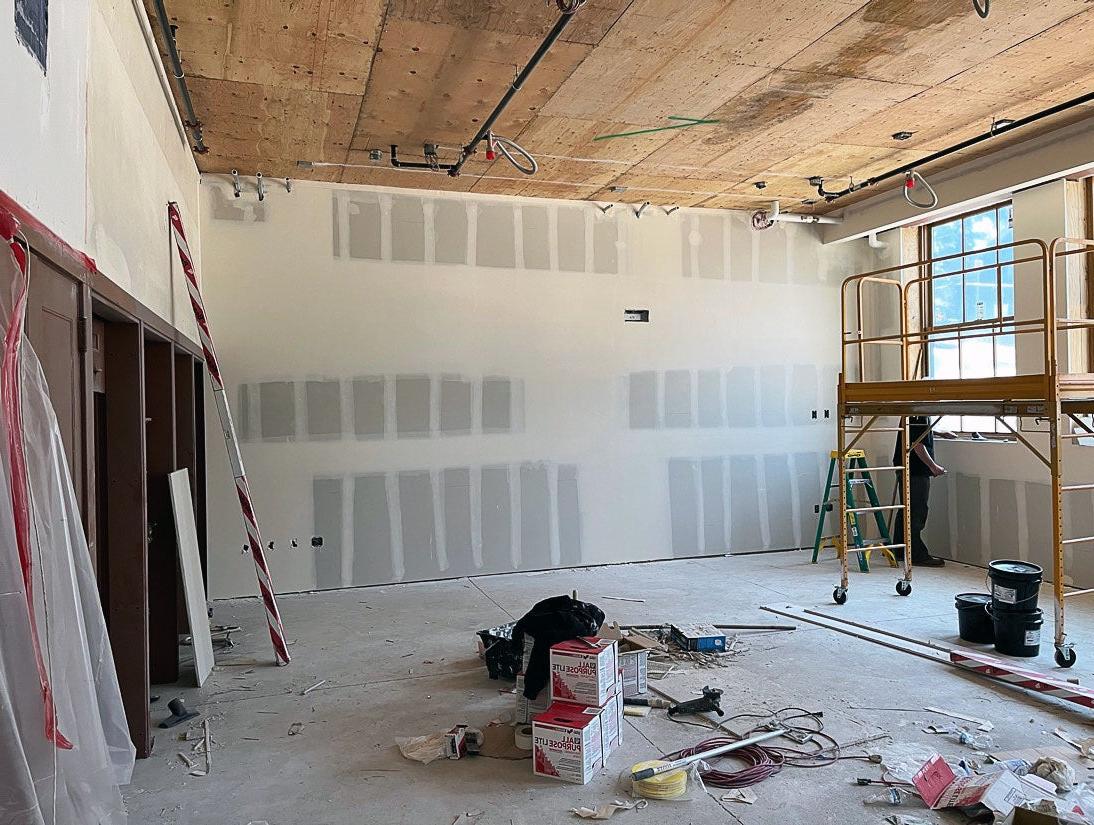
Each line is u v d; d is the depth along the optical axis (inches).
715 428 271.6
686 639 161.0
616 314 260.5
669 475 265.6
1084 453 208.5
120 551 118.9
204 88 164.2
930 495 263.1
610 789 105.0
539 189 243.8
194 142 192.1
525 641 123.3
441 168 217.8
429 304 239.8
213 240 220.7
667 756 114.3
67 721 62.7
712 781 106.1
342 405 230.5
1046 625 177.9
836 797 101.9
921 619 185.6
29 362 63.7
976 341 244.5
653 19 137.3
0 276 59.3
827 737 119.6
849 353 287.7
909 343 211.9
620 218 261.9
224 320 221.1
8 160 65.6
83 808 63.3
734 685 142.2
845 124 191.9
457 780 108.3
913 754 113.3
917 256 269.4
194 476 186.1
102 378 118.4
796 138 201.8
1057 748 114.2
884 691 138.9
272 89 165.2
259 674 154.8
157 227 147.9
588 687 112.4
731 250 274.7
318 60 151.6
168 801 103.9
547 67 156.8
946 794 98.3
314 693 143.5
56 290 80.0
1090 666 149.5
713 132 196.1
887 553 253.0
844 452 205.0
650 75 161.0
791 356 282.0
